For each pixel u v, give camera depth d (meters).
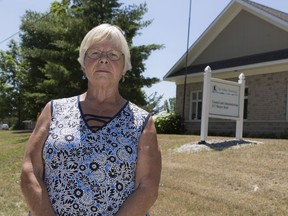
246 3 19.73
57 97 22.59
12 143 17.44
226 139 11.96
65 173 2.50
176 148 11.02
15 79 49.84
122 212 2.45
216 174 8.05
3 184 7.99
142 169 2.60
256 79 18.89
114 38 2.74
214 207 6.36
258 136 17.66
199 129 21.28
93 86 2.74
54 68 21.56
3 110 50.25
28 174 2.54
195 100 22.19
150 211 6.14
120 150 2.55
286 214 6.08
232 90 11.68
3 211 6.30
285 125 17.52
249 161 8.94
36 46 33.66
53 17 25.45
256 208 6.31
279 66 17.83
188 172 8.30
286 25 17.95
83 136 2.57
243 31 20.56
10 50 50.38
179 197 6.80
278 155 9.35
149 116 2.76
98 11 22.64
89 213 2.47
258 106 18.72
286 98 17.58
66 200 2.48
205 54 22.72
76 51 21.52
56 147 2.54
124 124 2.66
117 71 2.74
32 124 45.66
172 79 23.11
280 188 7.19
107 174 2.50
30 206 2.48
